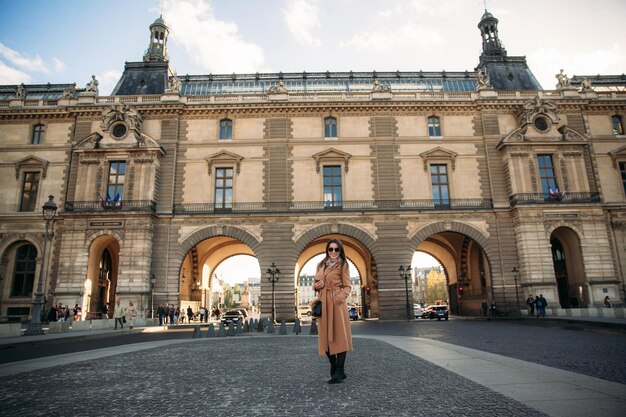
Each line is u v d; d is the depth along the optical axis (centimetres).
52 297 3978
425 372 838
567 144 4228
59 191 4262
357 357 1119
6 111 4391
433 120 4462
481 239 4138
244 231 4100
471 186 4275
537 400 586
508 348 1485
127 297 3781
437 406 561
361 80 5141
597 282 3944
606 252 4006
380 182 4244
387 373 834
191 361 1120
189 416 543
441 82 5166
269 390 691
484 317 3956
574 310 3588
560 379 746
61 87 5075
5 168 4334
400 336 2011
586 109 4547
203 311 4741
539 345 1580
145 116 4366
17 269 4231
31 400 647
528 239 4003
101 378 848
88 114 4397
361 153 4319
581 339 1803
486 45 5353
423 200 4197
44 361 1147
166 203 4138
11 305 4078
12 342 1970
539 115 4309
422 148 4353
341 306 749
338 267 757
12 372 944
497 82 4934
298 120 4403
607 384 696
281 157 4294
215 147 4328
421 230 4128
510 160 4197
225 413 552
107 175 4103
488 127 4397
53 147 4356
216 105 4359
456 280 5447
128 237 3912
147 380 816
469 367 896
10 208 4241
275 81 5103
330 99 4478
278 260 4038
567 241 4284
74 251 3894
